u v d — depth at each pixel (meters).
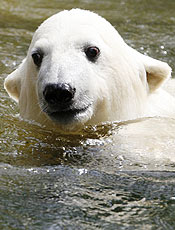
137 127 10.04
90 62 9.46
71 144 9.57
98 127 9.91
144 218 6.70
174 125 10.26
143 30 18.62
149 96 11.12
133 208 6.98
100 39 9.69
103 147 9.41
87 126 9.81
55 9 21.89
